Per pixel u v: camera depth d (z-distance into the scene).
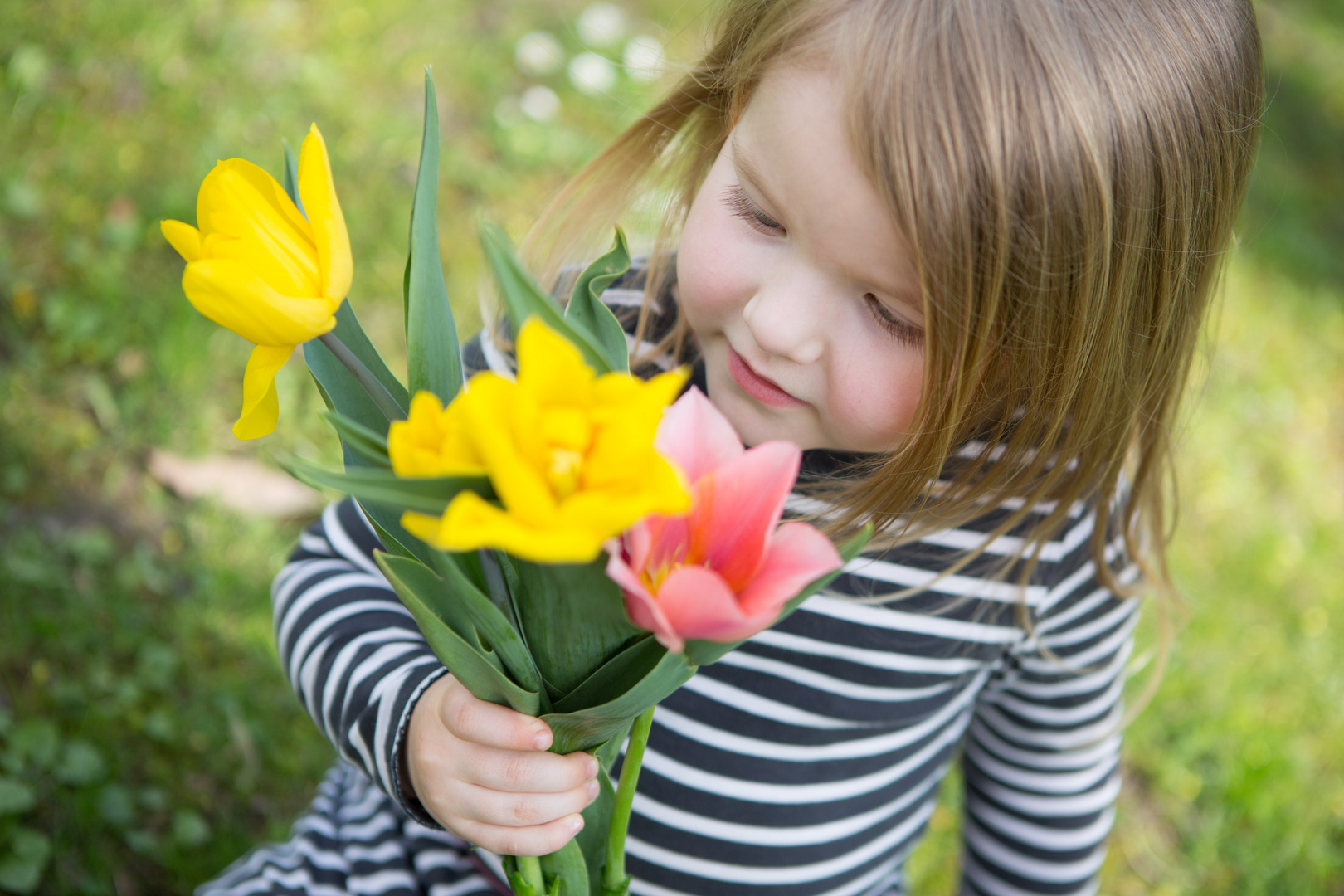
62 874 0.92
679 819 0.74
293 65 1.68
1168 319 0.67
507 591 0.56
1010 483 0.67
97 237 1.35
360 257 1.48
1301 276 2.19
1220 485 1.67
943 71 0.59
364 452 0.51
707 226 0.63
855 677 0.73
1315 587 1.58
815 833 0.75
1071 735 0.79
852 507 0.66
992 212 0.60
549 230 0.78
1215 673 1.40
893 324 0.62
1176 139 0.63
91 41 1.56
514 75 1.84
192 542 1.17
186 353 1.28
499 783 0.59
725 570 0.52
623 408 0.48
